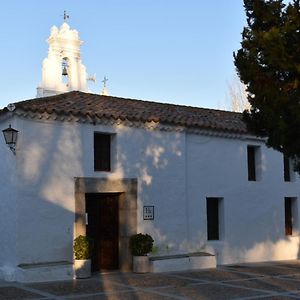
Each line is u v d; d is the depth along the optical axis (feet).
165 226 47.67
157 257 46.09
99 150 45.11
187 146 50.83
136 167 46.24
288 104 27.66
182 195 49.34
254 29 29.48
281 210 59.00
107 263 45.65
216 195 52.80
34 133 40.47
